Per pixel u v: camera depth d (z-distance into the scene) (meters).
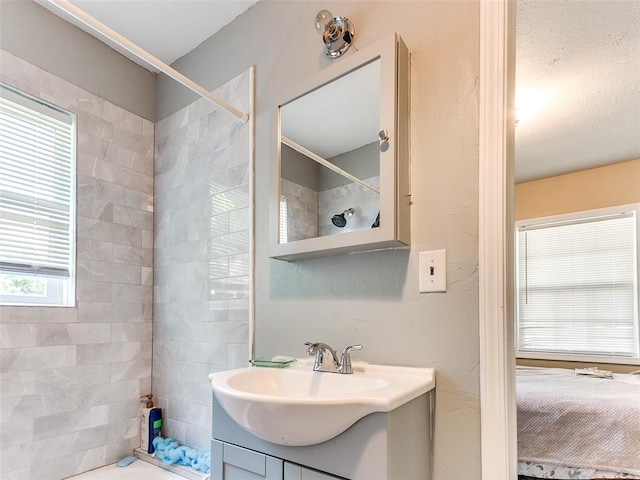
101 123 1.93
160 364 1.98
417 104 1.19
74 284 1.75
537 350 3.69
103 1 1.68
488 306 1.02
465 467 1.01
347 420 0.86
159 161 2.12
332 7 1.44
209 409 1.72
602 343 3.43
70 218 1.79
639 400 2.01
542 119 2.71
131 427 1.91
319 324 1.36
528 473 2.00
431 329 1.11
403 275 1.18
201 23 1.83
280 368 1.29
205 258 1.81
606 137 2.99
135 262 2.00
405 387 0.95
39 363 1.60
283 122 1.45
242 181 1.68
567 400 2.04
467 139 1.10
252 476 1.04
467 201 1.08
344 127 1.26
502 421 0.97
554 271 3.71
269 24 1.66
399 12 1.26
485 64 1.07
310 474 0.93
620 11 1.72
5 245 1.58
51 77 1.75
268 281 1.54
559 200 3.75
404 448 0.92
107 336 1.85
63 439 1.65
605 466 1.87
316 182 1.32
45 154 1.73
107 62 1.98
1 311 1.50
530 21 1.78
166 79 2.14
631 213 3.38
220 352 1.69
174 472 1.71
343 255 1.32
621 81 2.26
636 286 3.31
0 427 1.48
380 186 1.14
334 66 1.29
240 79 1.74
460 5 1.14
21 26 1.66
